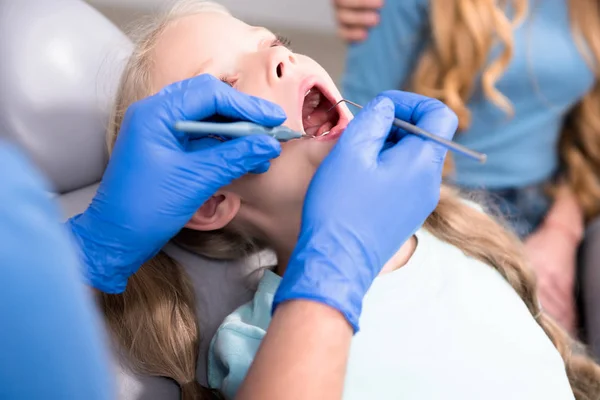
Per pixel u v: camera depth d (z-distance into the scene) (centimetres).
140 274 106
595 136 160
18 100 109
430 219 108
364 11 163
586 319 136
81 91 115
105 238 88
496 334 93
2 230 38
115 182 86
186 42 100
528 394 90
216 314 111
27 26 113
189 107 84
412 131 86
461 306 95
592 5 152
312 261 75
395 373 89
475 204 121
